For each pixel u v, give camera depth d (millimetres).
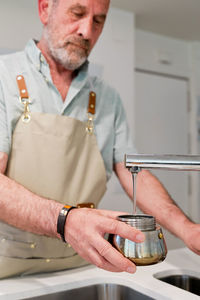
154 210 871
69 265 842
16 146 834
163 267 851
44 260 803
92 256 556
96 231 550
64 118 864
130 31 2477
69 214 592
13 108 837
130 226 535
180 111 3109
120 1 2338
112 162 1016
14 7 2014
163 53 2963
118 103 1055
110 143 1000
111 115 1007
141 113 2852
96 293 771
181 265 871
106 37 2346
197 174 3100
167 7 2445
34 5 2084
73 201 862
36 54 889
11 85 852
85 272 818
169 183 2975
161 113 2973
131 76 2457
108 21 2367
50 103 891
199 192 3105
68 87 958
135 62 2795
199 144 3166
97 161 922
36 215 625
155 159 592
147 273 801
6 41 1982
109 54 2355
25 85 864
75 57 886
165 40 3006
